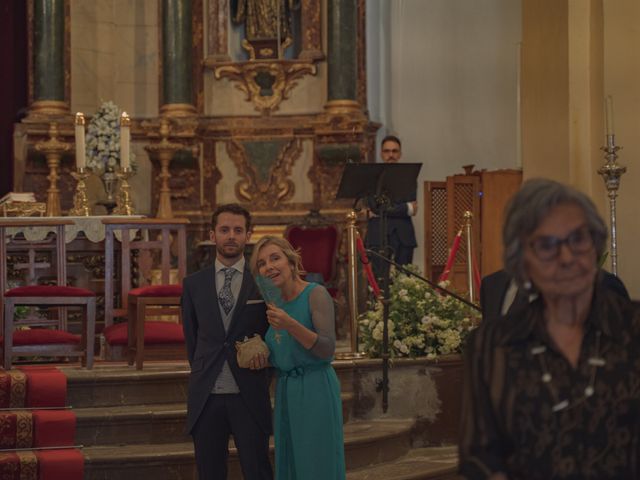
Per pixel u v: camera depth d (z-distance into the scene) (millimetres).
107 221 8797
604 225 2721
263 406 5609
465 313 8117
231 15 12625
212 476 5617
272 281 5445
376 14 12492
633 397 2664
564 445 2670
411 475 6867
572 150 9711
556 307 2738
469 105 12500
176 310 9344
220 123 12367
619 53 9328
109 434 6840
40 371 7246
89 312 7656
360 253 8609
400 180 7992
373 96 12414
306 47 12430
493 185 10469
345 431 7355
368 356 7977
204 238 12188
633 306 2752
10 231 9266
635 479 2672
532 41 10305
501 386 2730
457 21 12539
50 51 12031
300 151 12312
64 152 11805
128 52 12539
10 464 6273
